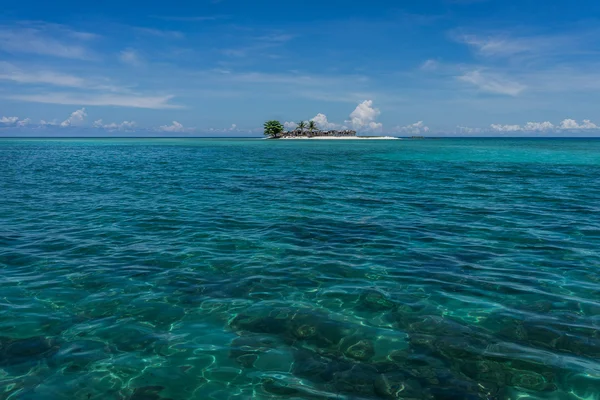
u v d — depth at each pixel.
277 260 8.55
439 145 87.25
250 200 15.86
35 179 22.08
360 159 40.72
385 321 5.84
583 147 72.12
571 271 7.89
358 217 12.81
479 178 23.70
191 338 5.37
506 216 12.99
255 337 5.40
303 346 5.17
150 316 5.97
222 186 19.88
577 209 14.15
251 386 4.37
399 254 9.01
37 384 4.36
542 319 5.88
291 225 11.68
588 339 5.30
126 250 9.13
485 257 8.78
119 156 44.31
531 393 4.23
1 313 5.97
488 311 6.15
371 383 4.40
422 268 8.09
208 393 4.26
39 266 8.02
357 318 5.95
